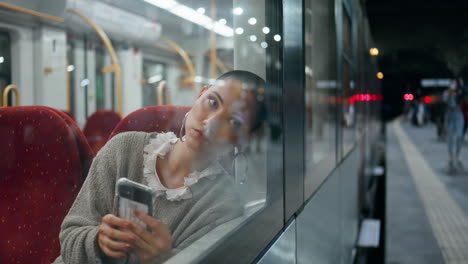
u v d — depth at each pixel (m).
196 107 1.02
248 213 0.99
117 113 1.92
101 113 1.90
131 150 1.07
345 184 2.94
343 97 2.91
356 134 4.14
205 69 1.29
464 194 6.89
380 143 13.52
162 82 1.54
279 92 1.20
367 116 6.47
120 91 1.96
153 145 1.06
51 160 1.15
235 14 1.18
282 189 1.19
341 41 2.80
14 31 2.03
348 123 3.30
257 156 1.07
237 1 1.17
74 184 1.16
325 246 1.96
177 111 1.22
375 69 9.76
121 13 1.77
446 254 4.10
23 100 2.12
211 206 1.00
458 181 8.10
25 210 1.11
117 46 1.96
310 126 1.73
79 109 2.23
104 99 2.06
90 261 0.91
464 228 4.95
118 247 0.87
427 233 4.74
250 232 0.91
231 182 1.06
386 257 3.97
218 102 1.00
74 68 2.22
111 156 1.06
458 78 8.91
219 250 0.74
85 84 2.21
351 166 3.46
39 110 1.16
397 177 8.55
